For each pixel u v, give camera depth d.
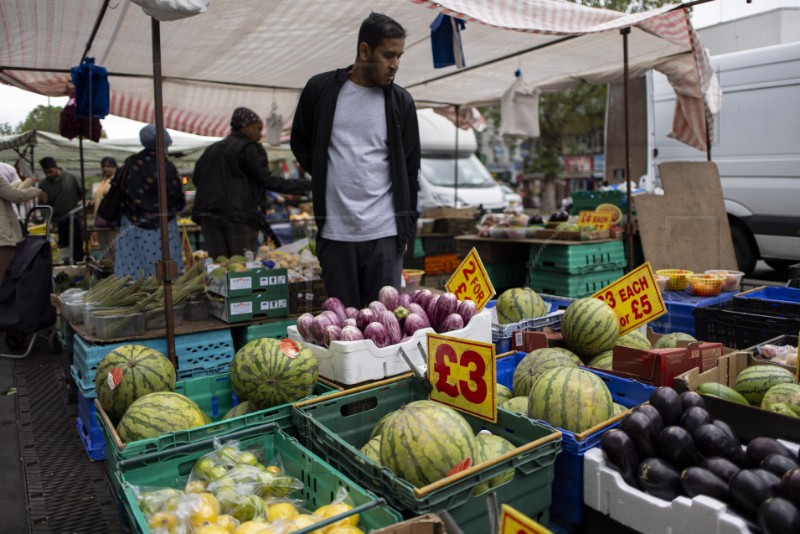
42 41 5.01
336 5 4.46
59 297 4.61
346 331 3.14
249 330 4.21
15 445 3.85
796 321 3.88
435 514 1.84
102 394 2.93
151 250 4.86
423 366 3.29
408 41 5.56
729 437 2.21
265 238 6.42
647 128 8.99
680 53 6.55
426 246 8.46
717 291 5.29
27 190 6.04
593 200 7.66
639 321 3.70
